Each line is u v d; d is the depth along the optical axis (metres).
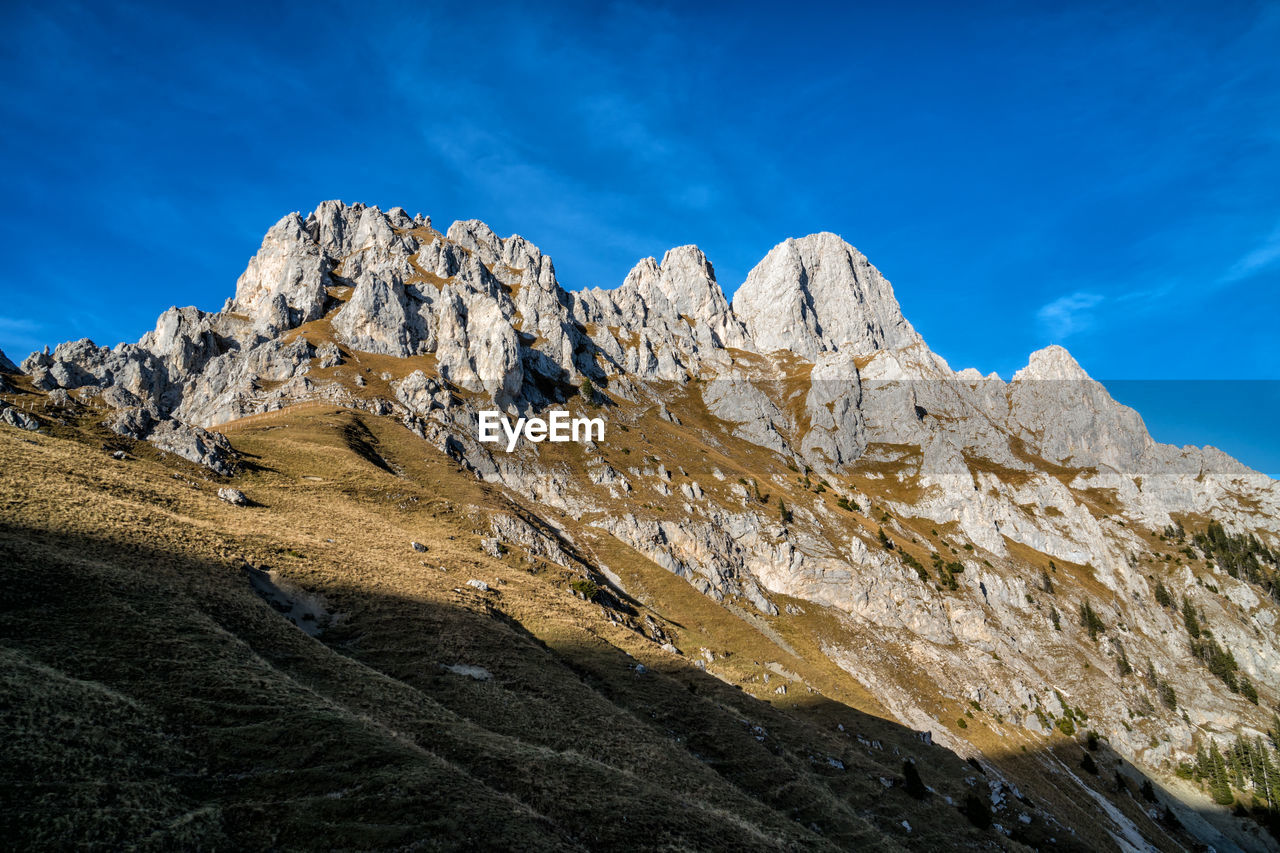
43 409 100.62
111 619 37.03
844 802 67.06
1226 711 162.25
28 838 21.75
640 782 43.00
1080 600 191.12
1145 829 116.56
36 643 32.69
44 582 37.88
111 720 28.72
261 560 58.03
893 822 68.94
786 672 118.69
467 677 52.31
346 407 163.75
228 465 100.25
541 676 57.12
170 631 38.12
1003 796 96.31
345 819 27.73
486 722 46.25
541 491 163.50
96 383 183.12
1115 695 155.38
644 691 68.81
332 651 46.81
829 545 172.00
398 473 135.25
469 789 32.75
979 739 123.56
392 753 33.47
